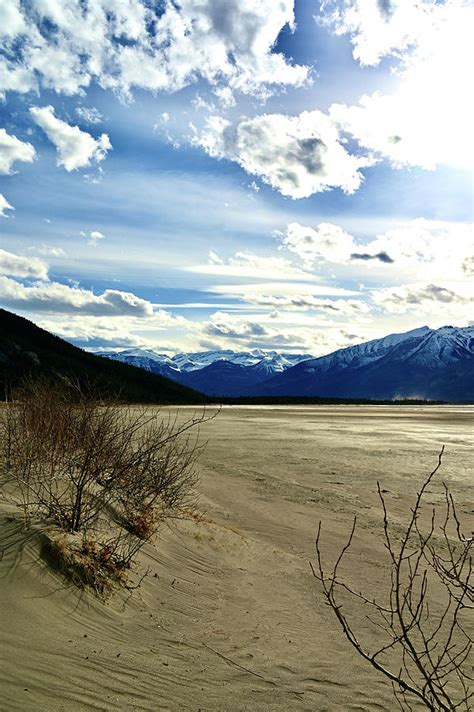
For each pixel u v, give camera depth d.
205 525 7.50
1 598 3.60
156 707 3.08
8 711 2.64
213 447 20.97
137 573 4.99
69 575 4.22
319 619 5.10
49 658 3.22
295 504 10.99
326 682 3.78
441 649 4.61
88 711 2.87
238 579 5.92
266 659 4.01
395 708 3.53
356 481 14.24
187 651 3.90
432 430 32.84
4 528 4.46
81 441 6.84
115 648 3.63
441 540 8.48
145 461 7.76
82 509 5.60
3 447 6.88
